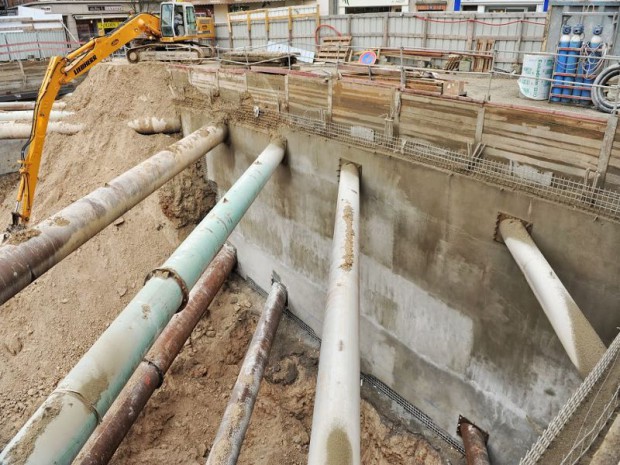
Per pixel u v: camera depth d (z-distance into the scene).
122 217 19.41
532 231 9.62
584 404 5.53
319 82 13.84
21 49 37.66
